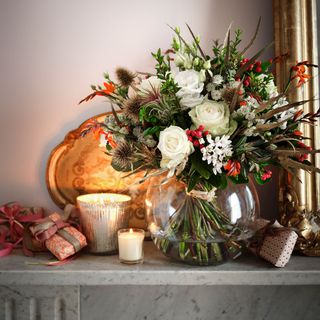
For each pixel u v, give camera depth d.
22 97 1.39
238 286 1.28
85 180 1.39
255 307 1.28
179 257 1.14
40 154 1.40
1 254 1.24
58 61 1.38
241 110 0.95
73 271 1.12
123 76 1.08
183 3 1.37
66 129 1.40
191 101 0.96
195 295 1.28
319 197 1.29
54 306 1.19
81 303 1.28
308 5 1.28
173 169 0.96
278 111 0.97
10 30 1.38
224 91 0.98
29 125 1.39
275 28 1.32
